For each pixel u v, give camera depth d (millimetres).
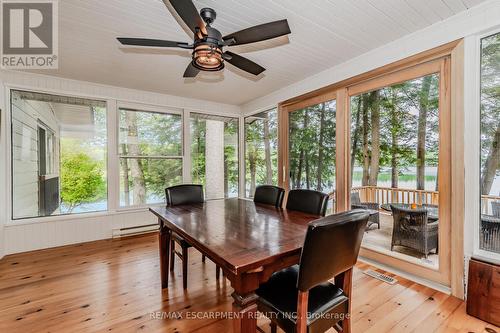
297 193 2287
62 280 2318
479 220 1862
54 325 1674
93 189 3592
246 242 1329
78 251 3092
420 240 2463
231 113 4848
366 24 2049
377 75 2496
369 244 2807
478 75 1851
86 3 1746
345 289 1321
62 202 3402
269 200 2594
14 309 1858
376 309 1823
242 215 2023
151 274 2449
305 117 3463
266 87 3715
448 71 2006
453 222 1959
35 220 3135
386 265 2508
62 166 3422
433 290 2080
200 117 4551
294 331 1088
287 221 1812
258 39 1679
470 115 1869
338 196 2949
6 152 2969
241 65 2090
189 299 2002
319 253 1042
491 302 1650
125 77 3271
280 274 1461
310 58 2691
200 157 4551
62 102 3383
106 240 3539
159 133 4105
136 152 3896
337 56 2650
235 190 4957
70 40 2270
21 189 3137
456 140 1928
